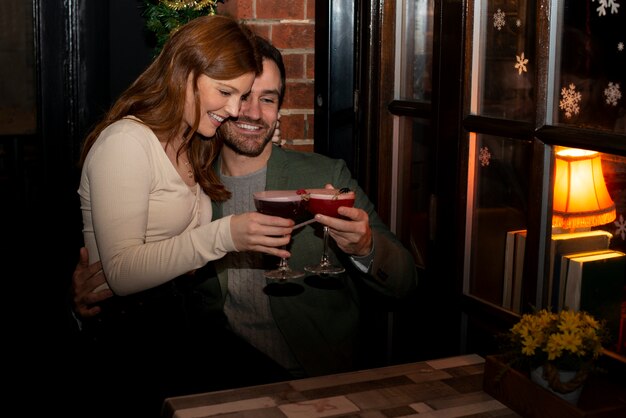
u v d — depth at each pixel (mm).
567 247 1657
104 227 1517
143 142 1566
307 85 2748
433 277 2119
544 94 1664
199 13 2795
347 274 2014
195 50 1584
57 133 3471
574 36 1603
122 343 1677
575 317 1241
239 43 1614
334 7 2457
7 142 3750
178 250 1484
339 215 1598
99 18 3445
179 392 1729
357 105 2430
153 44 3621
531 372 1265
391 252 1840
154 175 1593
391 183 2346
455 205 1983
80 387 1763
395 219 2357
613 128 1519
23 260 3676
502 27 1820
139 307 1677
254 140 1856
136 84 1662
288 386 1372
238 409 1280
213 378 1846
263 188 1945
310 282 1911
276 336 1940
